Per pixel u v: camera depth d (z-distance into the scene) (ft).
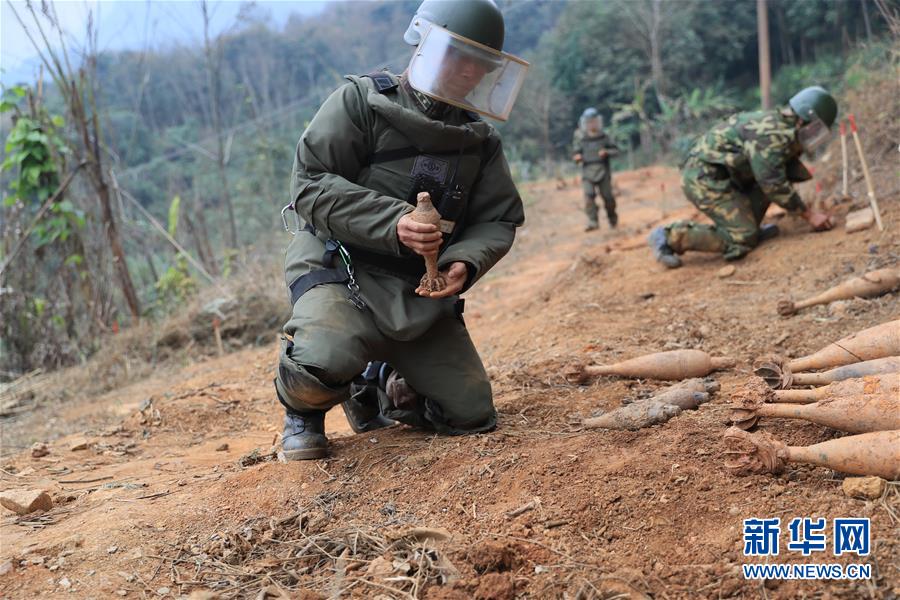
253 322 27.94
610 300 21.54
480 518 9.21
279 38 148.36
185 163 90.07
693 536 8.28
